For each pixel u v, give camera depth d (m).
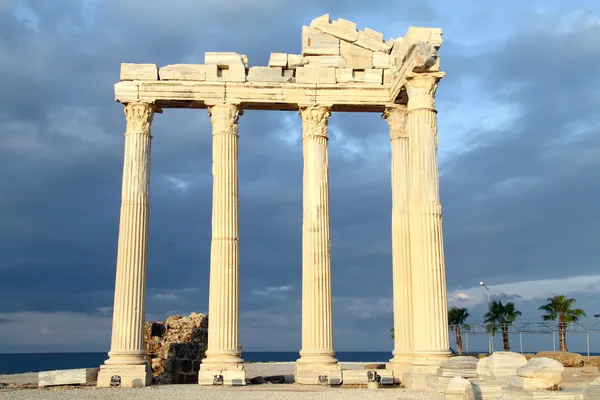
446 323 28.88
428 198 29.78
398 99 34.31
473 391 21.78
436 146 30.45
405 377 29.75
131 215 32.41
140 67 34.16
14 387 30.05
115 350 30.97
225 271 32.16
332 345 32.28
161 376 34.94
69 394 25.64
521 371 19.81
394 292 33.84
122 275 31.78
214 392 26.64
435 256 29.30
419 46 29.69
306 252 33.09
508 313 67.44
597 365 39.72
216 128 33.94
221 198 33.03
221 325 31.59
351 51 35.78
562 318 67.44
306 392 26.62
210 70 34.41
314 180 33.75
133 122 33.62
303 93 34.66
